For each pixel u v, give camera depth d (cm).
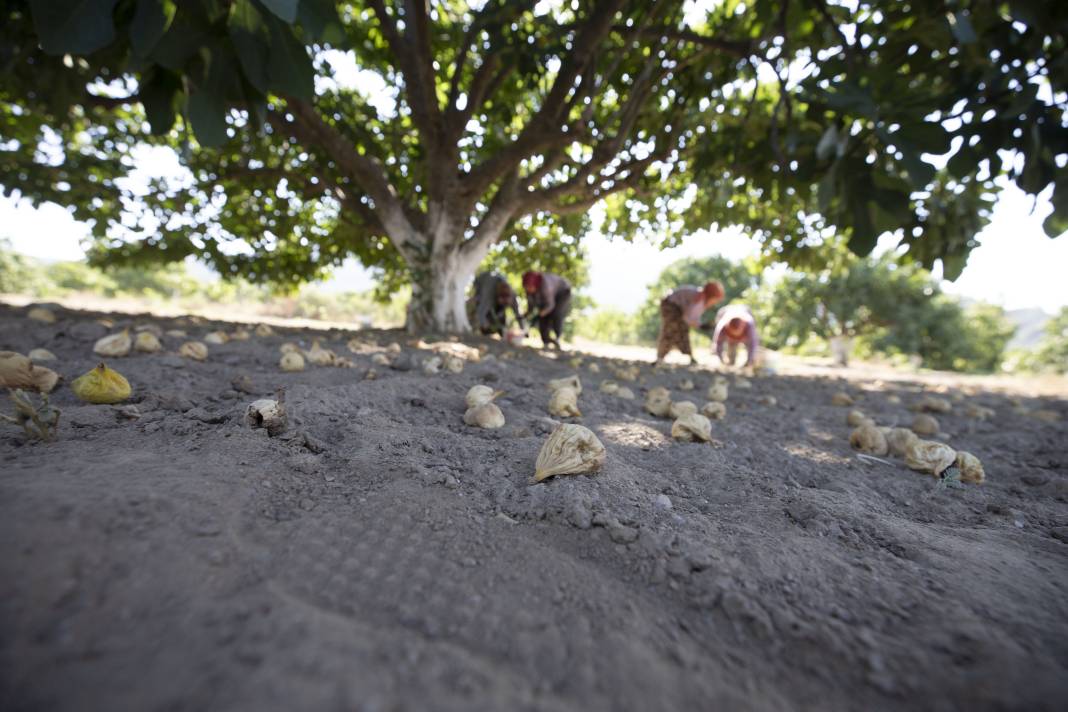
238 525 111
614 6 450
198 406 207
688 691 80
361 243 979
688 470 194
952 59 385
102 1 223
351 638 79
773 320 2159
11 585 78
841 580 117
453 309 762
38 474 118
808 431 303
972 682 85
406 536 119
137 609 79
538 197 719
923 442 227
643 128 700
